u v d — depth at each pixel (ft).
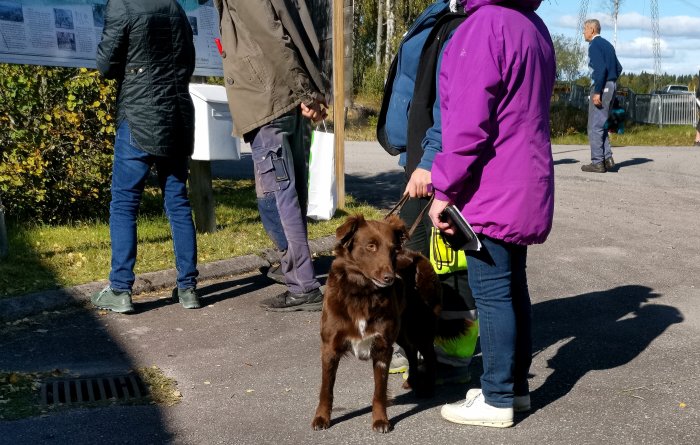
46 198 24.66
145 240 23.45
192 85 23.58
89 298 18.49
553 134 93.50
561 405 13.05
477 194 11.44
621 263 23.75
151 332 16.90
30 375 14.02
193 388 13.82
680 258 24.45
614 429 12.06
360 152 58.95
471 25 11.18
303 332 17.12
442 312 13.78
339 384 14.11
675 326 17.54
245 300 19.43
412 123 13.23
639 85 178.29
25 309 17.48
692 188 39.45
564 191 37.81
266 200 18.39
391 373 14.78
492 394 12.03
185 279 18.57
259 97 17.81
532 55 11.18
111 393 13.48
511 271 11.98
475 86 10.85
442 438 11.74
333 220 27.61
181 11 18.22
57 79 24.11
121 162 17.88
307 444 11.53
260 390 13.74
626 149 66.39
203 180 24.39
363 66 117.39
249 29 17.61
